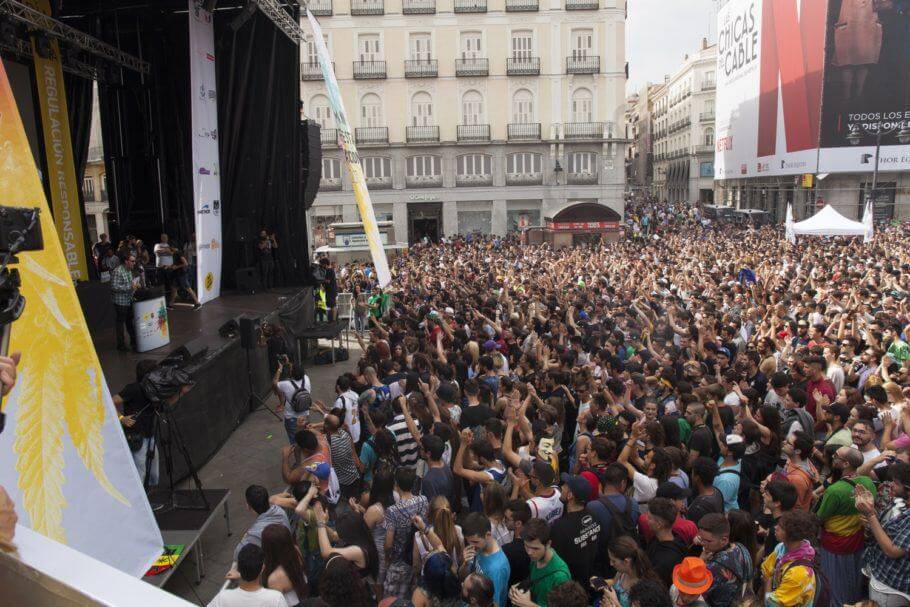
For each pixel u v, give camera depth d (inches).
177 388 263.9
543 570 171.0
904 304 475.8
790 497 192.2
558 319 446.3
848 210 1656.0
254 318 435.2
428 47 1670.8
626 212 2260.1
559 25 1663.4
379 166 1711.4
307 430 251.6
